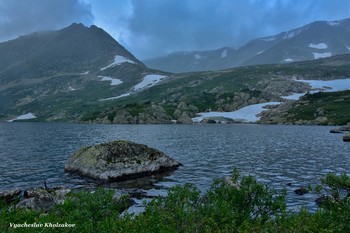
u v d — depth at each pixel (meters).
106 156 35.12
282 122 182.38
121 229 10.38
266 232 10.77
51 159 48.25
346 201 12.78
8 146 66.94
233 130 124.69
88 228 10.70
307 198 24.80
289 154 52.84
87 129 138.38
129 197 24.27
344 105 182.38
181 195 13.94
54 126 176.88
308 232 10.20
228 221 11.95
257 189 14.71
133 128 144.38
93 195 13.65
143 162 36.25
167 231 9.94
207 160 46.50
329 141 75.81
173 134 102.06
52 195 22.39
